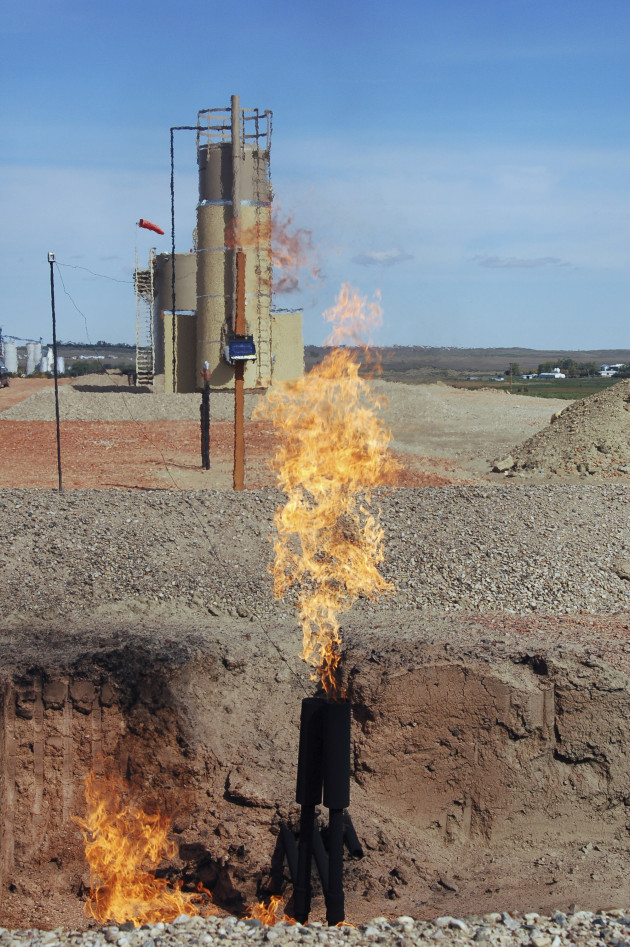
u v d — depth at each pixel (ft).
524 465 85.97
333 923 29.07
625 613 46.16
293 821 35.22
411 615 45.27
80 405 134.31
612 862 35.09
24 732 36.19
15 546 49.55
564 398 201.46
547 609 46.42
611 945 25.21
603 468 81.66
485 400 161.58
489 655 38.81
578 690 37.37
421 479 82.38
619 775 37.01
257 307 133.69
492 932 26.45
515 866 35.29
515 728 37.35
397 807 37.32
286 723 39.17
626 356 592.19
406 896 33.45
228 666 40.04
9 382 190.49
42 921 33.58
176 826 36.04
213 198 131.03
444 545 51.83
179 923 28.14
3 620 43.14
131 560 49.06
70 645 39.50
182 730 37.32
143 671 37.78
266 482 79.56
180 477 82.28
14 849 35.55
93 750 36.78
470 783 37.40
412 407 134.62
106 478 81.87
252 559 49.96
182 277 153.58
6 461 92.89
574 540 53.31
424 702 37.76
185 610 45.57
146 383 164.45
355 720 38.09
